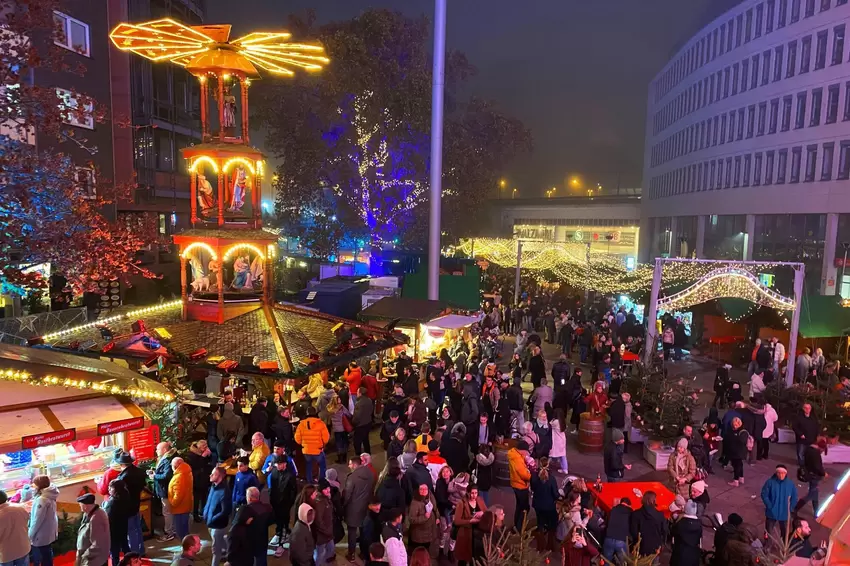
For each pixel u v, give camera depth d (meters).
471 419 14.11
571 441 16.50
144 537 10.41
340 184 45.75
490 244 50.69
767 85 47.94
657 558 9.40
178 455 10.83
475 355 21.14
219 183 17.47
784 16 45.91
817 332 23.95
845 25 40.41
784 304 20.03
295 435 12.01
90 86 26.97
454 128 44.84
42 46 22.52
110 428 9.19
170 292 35.91
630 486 11.31
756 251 50.53
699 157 59.59
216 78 18.05
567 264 42.88
